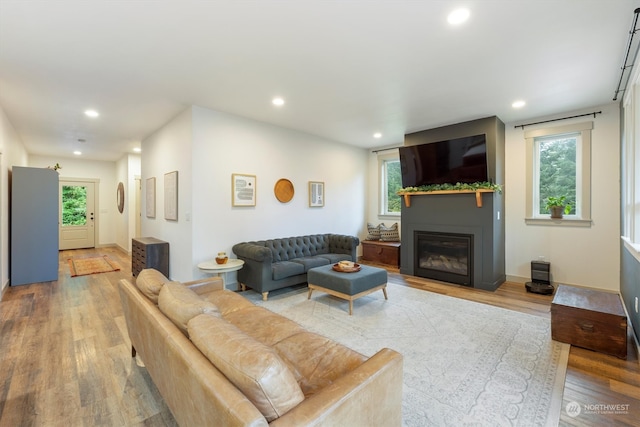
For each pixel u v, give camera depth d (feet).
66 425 5.46
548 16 6.85
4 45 8.02
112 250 26.50
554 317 8.66
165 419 5.62
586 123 13.16
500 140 14.74
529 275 14.74
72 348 8.32
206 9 6.59
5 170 13.85
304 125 15.93
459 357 7.80
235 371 3.22
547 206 14.24
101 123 15.26
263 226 15.42
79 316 10.71
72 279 16.21
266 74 9.81
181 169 13.69
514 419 5.53
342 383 3.63
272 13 6.73
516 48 8.23
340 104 12.68
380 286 12.22
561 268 13.91
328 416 3.19
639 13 6.70
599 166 12.92
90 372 7.14
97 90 11.08
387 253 19.70
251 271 13.00
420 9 6.60
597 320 8.00
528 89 11.05
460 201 14.87
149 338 5.25
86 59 8.79
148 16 6.83
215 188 13.52
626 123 10.43
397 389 4.30
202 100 12.16
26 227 15.16
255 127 14.99
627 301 10.43
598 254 13.01
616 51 8.35
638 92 8.94
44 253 15.65
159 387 5.01
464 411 5.74
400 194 16.90
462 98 11.98
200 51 8.37
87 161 27.48
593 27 7.25
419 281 15.65
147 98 11.91
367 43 7.97
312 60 8.89
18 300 12.57
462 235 14.79
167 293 5.53
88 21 7.01
